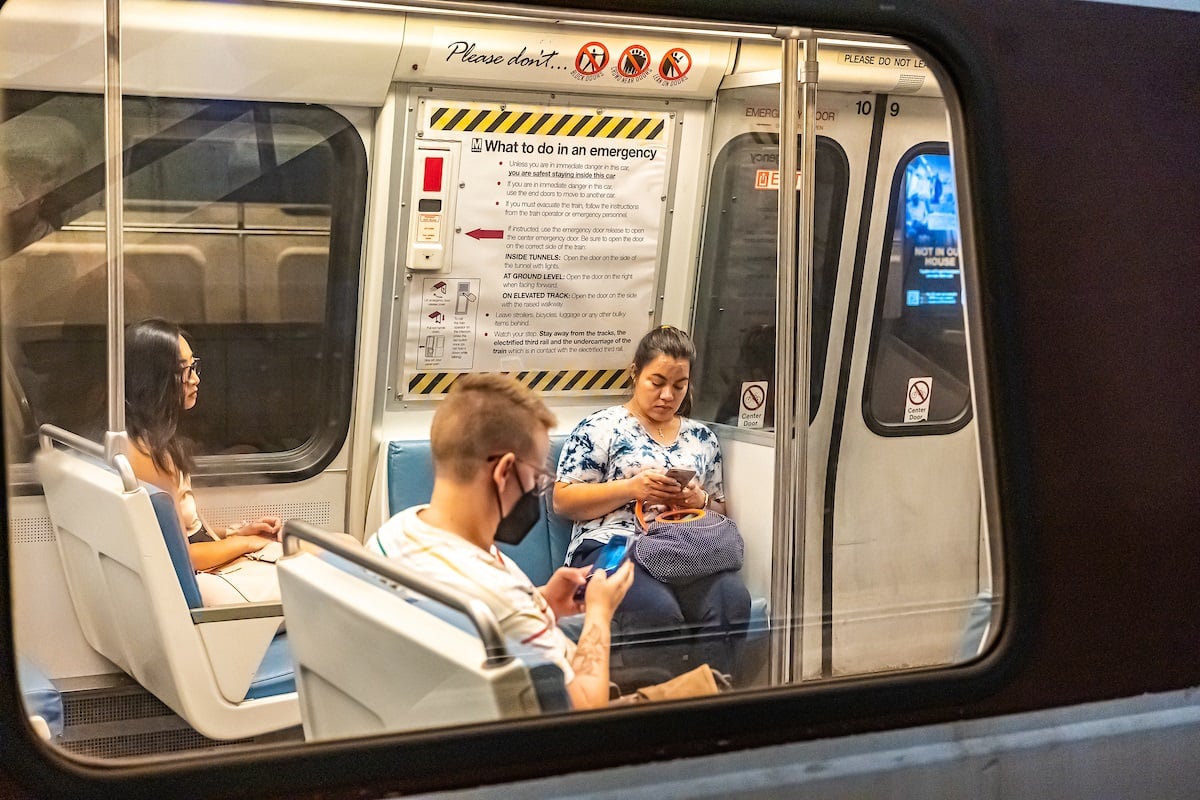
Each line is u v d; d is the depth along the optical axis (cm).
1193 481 206
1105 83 198
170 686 232
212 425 328
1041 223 193
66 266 294
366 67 326
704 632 209
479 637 179
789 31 209
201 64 307
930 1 187
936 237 364
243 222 331
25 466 243
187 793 153
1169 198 203
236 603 264
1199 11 207
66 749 164
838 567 283
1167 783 203
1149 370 202
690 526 328
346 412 353
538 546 228
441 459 210
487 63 338
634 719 173
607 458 354
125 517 254
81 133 293
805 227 281
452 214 358
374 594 192
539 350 380
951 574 210
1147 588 202
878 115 356
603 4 176
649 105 371
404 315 358
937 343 343
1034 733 194
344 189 343
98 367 288
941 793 186
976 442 200
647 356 365
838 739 184
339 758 159
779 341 291
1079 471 196
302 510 343
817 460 372
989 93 189
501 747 166
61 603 233
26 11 268
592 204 375
